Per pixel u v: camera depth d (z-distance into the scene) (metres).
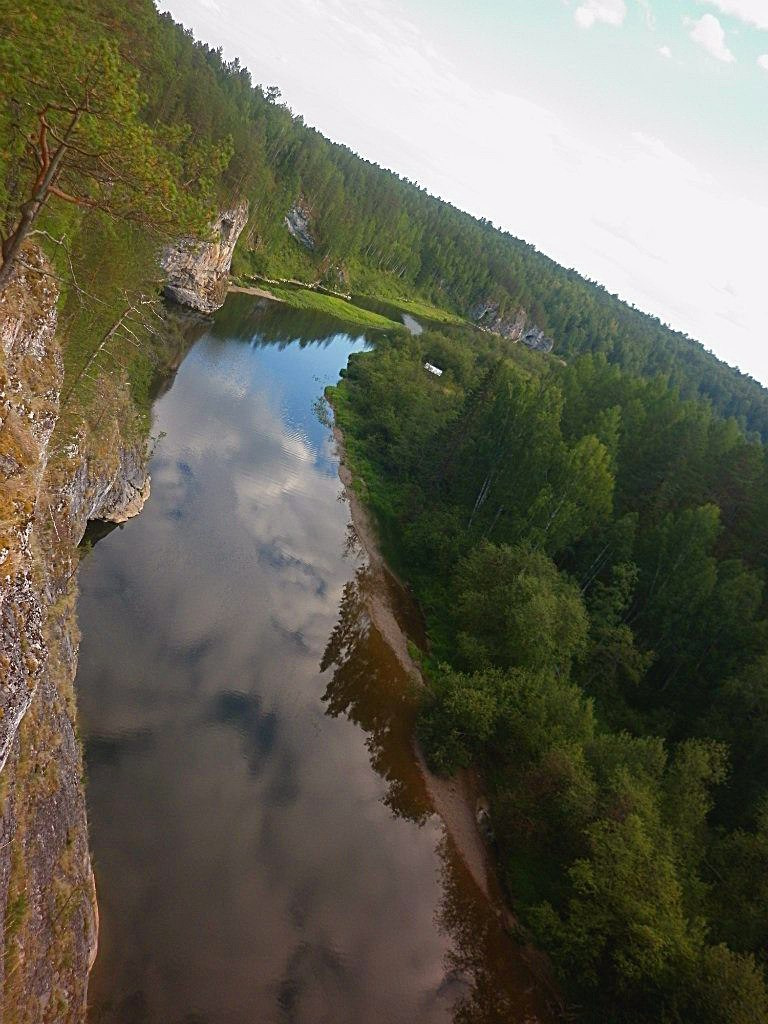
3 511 12.18
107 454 32.19
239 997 18.55
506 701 31.97
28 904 12.99
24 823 13.68
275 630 34.38
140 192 15.56
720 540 47.00
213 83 100.62
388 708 33.41
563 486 45.44
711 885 25.30
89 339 28.83
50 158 15.44
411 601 44.38
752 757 31.62
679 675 40.72
